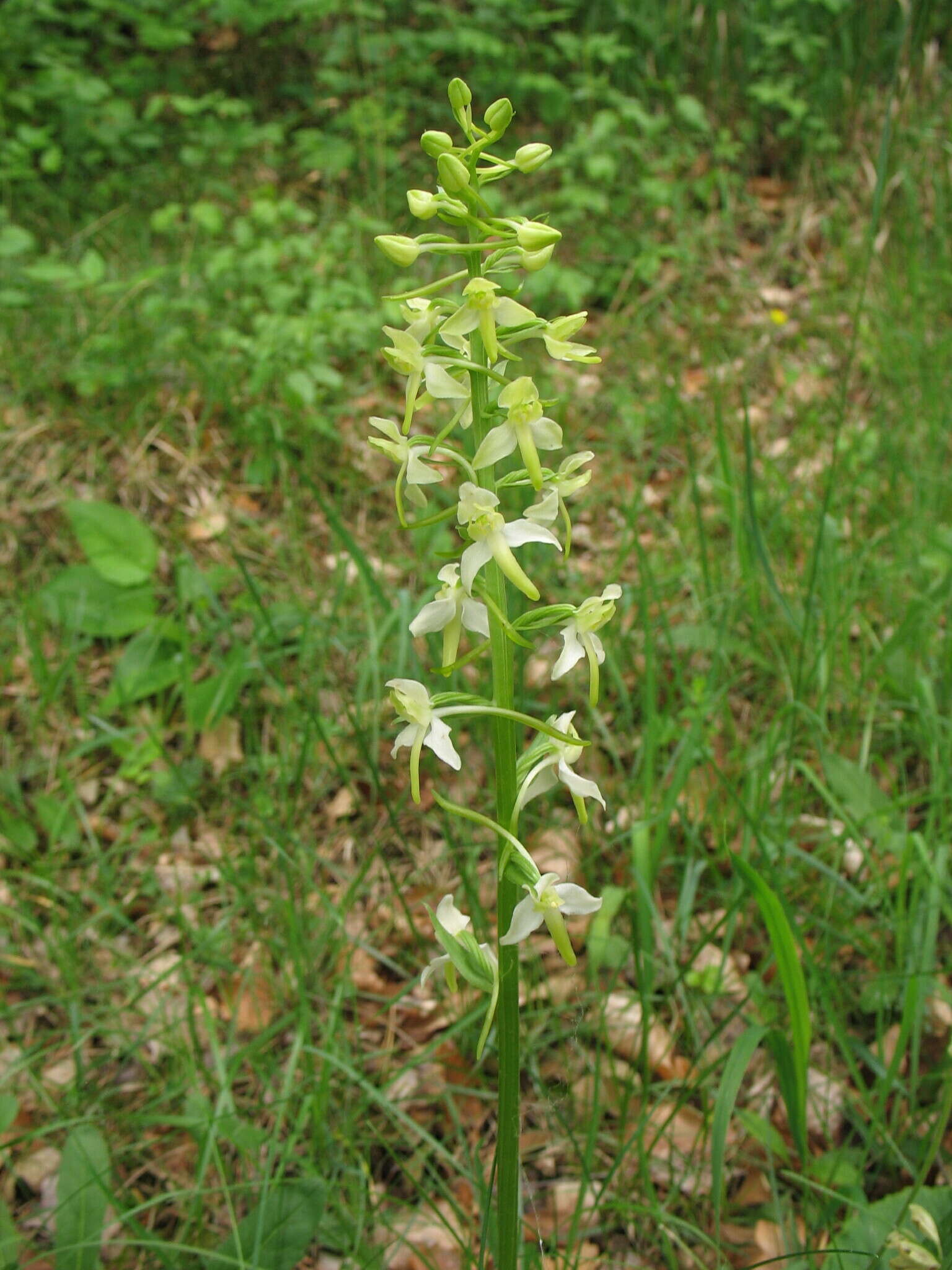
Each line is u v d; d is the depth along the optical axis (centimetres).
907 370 80
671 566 65
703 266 94
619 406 77
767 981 45
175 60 109
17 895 49
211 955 45
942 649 56
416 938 43
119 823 54
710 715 54
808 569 60
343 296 75
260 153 102
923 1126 39
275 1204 34
